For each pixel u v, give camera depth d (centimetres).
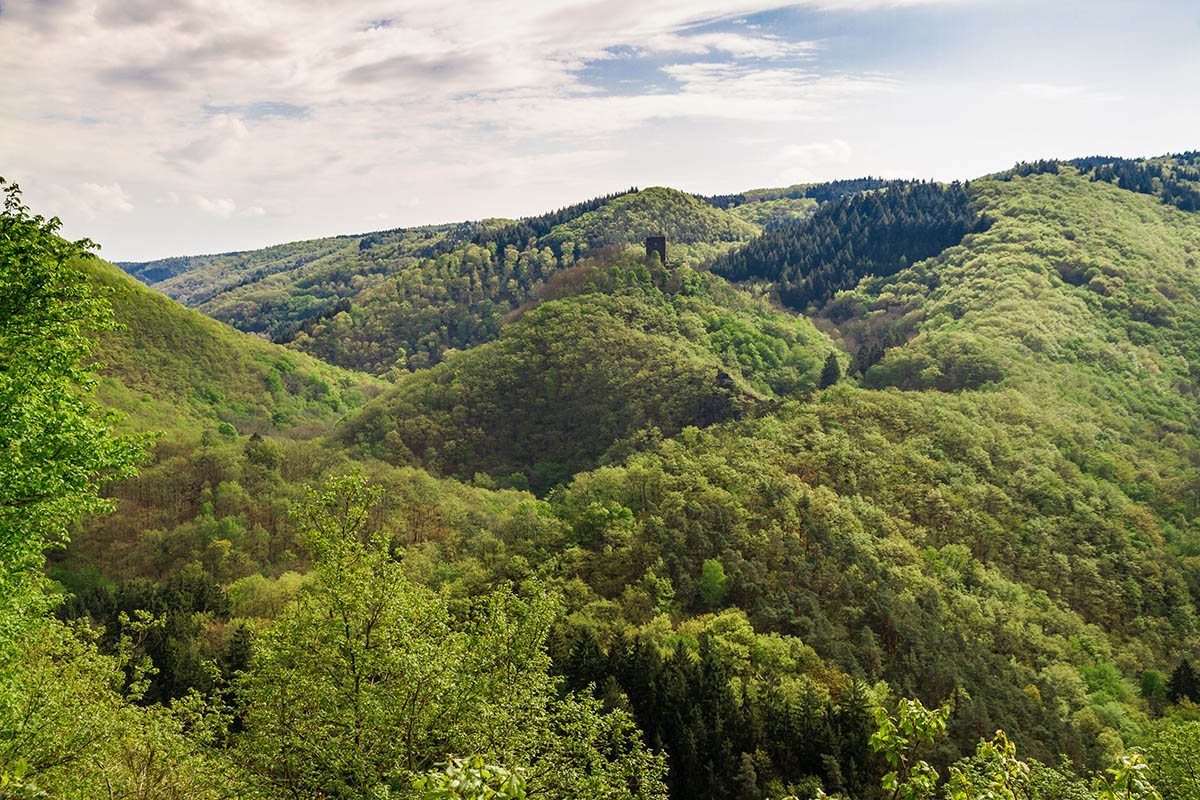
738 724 5553
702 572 8600
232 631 8162
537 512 11325
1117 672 9069
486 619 2933
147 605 8769
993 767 1873
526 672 2841
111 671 3547
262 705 2652
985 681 7125
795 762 5462
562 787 2517
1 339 2883
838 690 6562
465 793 1291
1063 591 10969
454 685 2558
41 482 2797
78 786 2703
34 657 3331
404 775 2361
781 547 8994
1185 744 5128
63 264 3161
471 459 19238
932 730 1753
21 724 2706
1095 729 7538
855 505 11194
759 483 10794
